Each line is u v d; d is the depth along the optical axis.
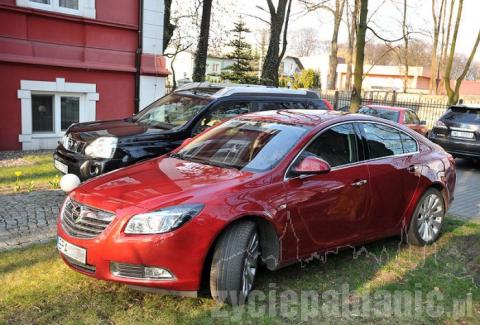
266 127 4.87
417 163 5.43
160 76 12.10
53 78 10.44
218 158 4.62
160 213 3.60
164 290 3.68
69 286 4.08
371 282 4.48
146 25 11.67
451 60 26.52
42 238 5.21
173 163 4.64
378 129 5.27
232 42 25.73
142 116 7.52
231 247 3.76
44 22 10.25
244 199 3.87
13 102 9.98
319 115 5.11
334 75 38.41
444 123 12.17
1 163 8.81
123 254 3.57
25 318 3.56
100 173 6.00
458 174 11.34
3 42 9.71
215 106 6.96
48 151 10.23
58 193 7.05
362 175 4.75
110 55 11.29
